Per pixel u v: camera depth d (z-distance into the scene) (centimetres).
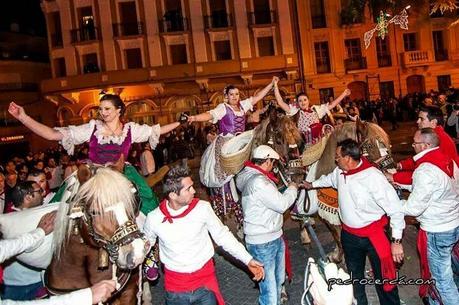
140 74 3216
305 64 3278
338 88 3334
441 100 1398
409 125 2681
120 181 310
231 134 630
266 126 520
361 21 3288
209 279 376
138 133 468
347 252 445
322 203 548
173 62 3341
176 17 3316
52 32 3409
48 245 371
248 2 3306
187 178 359
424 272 446
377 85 3388
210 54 3309
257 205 441
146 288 525
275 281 454
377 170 427
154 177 495
